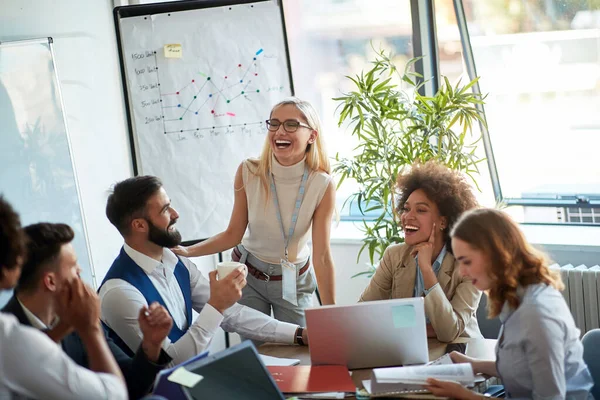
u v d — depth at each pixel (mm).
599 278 3770
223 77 4027
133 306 2590
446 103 3883
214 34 4012
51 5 3621
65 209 3586
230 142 4051
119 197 2666
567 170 4449
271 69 4098
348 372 2363
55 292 2066
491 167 4617
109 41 3951
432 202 2879
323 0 4734
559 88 4328
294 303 3404
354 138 4832
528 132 4484
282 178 3381
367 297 3062
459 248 2180
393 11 4578
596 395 2457
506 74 4426
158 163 3967
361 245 4555
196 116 4000
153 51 3934
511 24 4316
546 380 2066
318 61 4852
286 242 3398
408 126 3922
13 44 3398
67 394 1873
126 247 2721
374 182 3998
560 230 4359
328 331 2393
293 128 3291
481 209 2223
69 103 3721
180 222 3988
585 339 2510
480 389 2320
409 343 2393
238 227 3527
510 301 2150
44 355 1853
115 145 3986
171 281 2781
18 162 3430
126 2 4090
